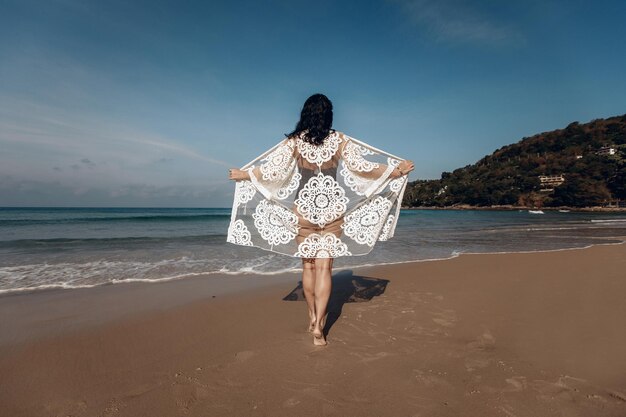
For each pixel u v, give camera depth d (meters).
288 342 2.86
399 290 4.57
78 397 2.01
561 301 3.99
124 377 2.26
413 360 2.48
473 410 1.83
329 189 2.98
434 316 3.49
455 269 6.08
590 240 12.00
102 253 8.05
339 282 5.05
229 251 8.50
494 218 38.72
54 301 4.06
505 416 1.77
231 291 4.58
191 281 5.19
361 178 3.08
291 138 3.03
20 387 2.13
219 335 3.03
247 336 3.00
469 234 14.76
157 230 15.45
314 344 2.79
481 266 6.36
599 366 2.34
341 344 2.80
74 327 3.19
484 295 4.30
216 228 16.88
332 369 2.35
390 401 1.94
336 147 3.01
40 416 1.83
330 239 2.98
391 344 2.79
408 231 16.84
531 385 2.09
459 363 2.42
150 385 2.15
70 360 2.51
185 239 11.48
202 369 2.36
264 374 2.29
